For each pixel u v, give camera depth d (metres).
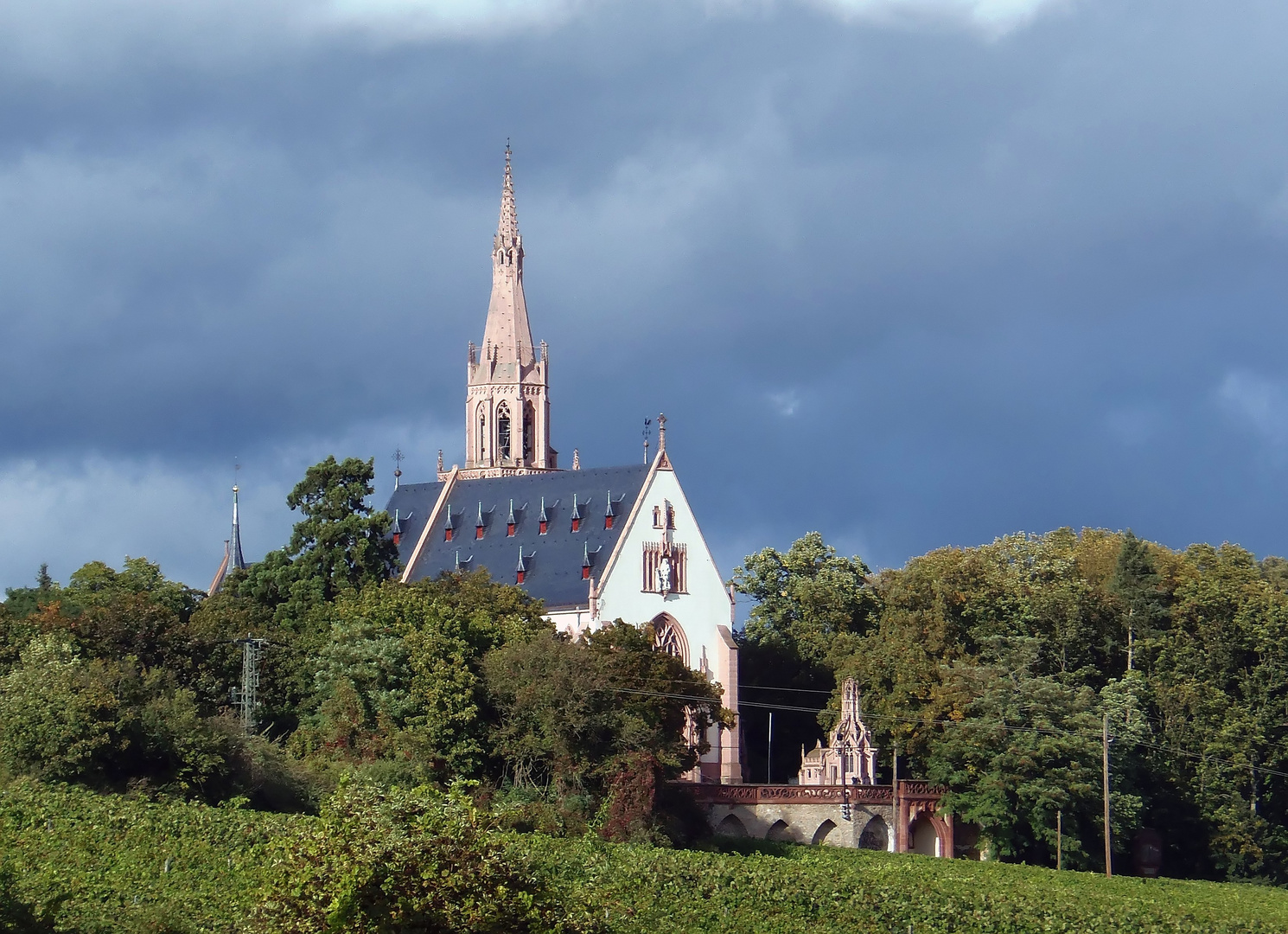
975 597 159.00
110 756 102.00
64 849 86.62
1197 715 149.75
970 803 139.88
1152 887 126.12
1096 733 140.62
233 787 105.12
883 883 100.31
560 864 97.00
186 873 83.44
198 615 136.12
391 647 123.69
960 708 144.50
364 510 151.75
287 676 129.25
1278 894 131.75
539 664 123.56
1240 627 154.25
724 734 160.12
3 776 99.00
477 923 51.34
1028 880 123.31
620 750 121.44
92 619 126.12
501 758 123.06
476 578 151.38
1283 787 149.12
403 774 112.19
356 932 51.19
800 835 138.38
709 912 94.00
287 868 52.47
